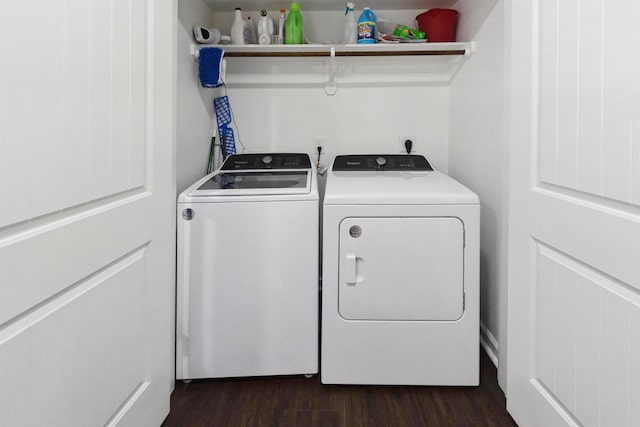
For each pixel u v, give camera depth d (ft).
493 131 6.23
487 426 4.97
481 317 6.84
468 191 5.64
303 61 8.29
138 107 3.96
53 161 2.75
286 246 5.72
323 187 8.39
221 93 8.31
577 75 3.42
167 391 4.87
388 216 5.50
